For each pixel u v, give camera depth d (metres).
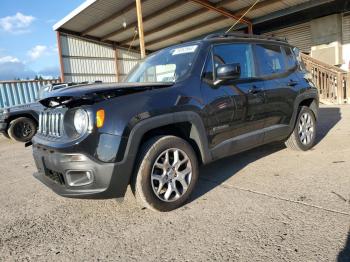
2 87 14.54
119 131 2.69
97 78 21.33
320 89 11.85
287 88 4.42
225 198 3.29
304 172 3.93
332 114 8.86
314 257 2.15
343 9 13.24
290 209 2.90
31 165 5.80
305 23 15.14
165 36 20.67
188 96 3.18
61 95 2.76
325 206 2.91
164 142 2.98
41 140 3.10
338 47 13.82
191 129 3.27
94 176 2.66
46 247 2.61
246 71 3.96
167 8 15.74
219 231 2.61
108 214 3.15
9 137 9.19
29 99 15.41
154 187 2.95
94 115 2.64
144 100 2.89
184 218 2.90
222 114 3.46
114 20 17.56
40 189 4.21
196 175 3.25
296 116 4.65
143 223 2.87
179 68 3.52
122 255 2.39
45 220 3.15
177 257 2.29
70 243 2.64
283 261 2.14
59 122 2.90
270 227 2.60
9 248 2.64
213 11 15.73
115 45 22.11
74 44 20.02
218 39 3.75
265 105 4.02
